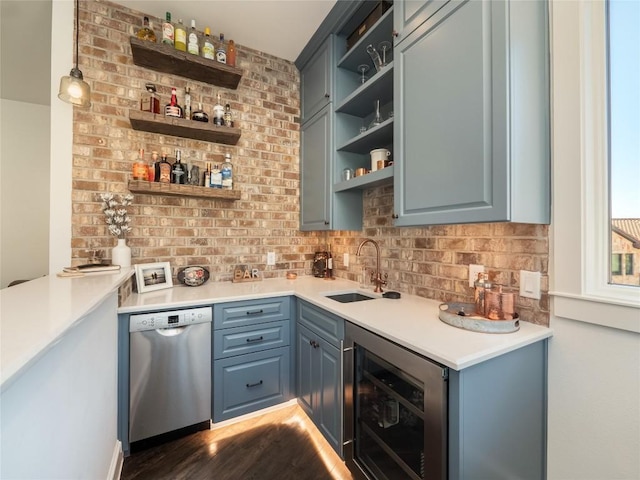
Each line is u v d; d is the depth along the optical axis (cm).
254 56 247
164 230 210
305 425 187
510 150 102
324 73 225
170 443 170
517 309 128
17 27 213
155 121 187
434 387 96
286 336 204
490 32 107
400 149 147
